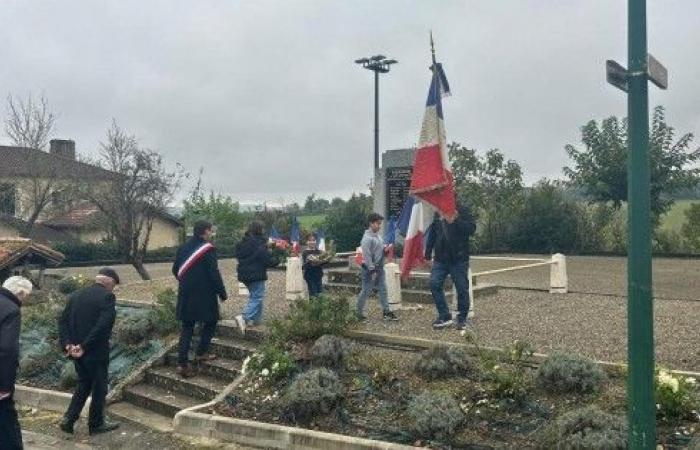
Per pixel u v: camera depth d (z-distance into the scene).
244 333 10.80
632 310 4.20
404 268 10.73
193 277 9.80
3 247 16.89
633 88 4.29
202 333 10.14
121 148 43.53
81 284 16.14
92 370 8.38
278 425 7.65
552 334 9.69
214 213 36.88
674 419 6.45
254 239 11.11
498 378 7.39
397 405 7.63
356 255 14.16
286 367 8.71
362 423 7.48
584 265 22.19
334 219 28.83
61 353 11.45
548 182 30.77
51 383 10.72
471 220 10.30
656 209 27.52
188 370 9.95
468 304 10.31
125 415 9.20
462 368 8.05
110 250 33.38
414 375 8.22
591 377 7.23
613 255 27.88
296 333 9.57
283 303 13.33
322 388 7.84
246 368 9.08
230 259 33.69
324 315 9.67
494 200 31.33
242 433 7.73
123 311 13.22
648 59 4.29
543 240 29.80
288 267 13.77
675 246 27.34
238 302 13.73
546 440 6.41
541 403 7.17
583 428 6.26
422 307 12.23
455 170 31.47
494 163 31.42
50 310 13.11
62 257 17.91
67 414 8.49
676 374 7.21
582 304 12.21
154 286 16.81
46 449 7.94
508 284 15.55
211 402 8.53
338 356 8.71
